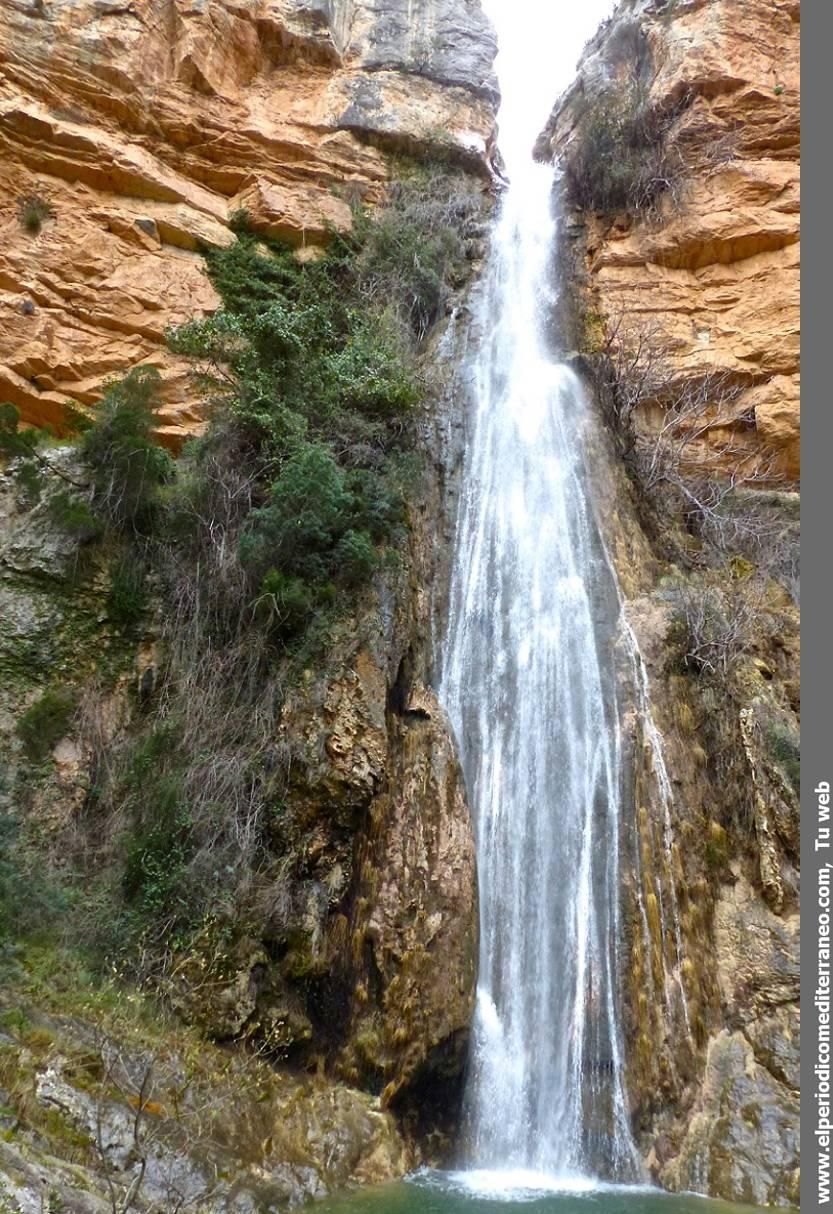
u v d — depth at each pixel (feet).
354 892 33.94
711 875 38.63
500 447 50.98
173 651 38.27
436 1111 32.42
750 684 43.91
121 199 57.67
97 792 34.60
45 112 56.03
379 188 68.85
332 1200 26.09
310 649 36.73
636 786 39.11
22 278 52.13
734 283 64.80
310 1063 31.17
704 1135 32.37
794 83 68.59
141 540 40.98
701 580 49.70
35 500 40.98
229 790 33.55
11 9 56.24
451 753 37.65
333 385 45.96
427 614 42.63
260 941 31.24
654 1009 34.86
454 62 78.18
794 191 64.90
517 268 66.85
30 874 30.94
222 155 63.16
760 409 60.29
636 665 42.75
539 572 46.80
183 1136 24.49
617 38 80.23
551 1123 33.35
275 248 62.18
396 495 42.37
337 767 34.19
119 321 53.52
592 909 37.19
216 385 45.57
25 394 50.34
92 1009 26.91
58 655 37.76
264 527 38.81
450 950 33.37
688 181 67.26
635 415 60.08
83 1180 21.49
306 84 71.00
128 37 59.52
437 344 57.62
